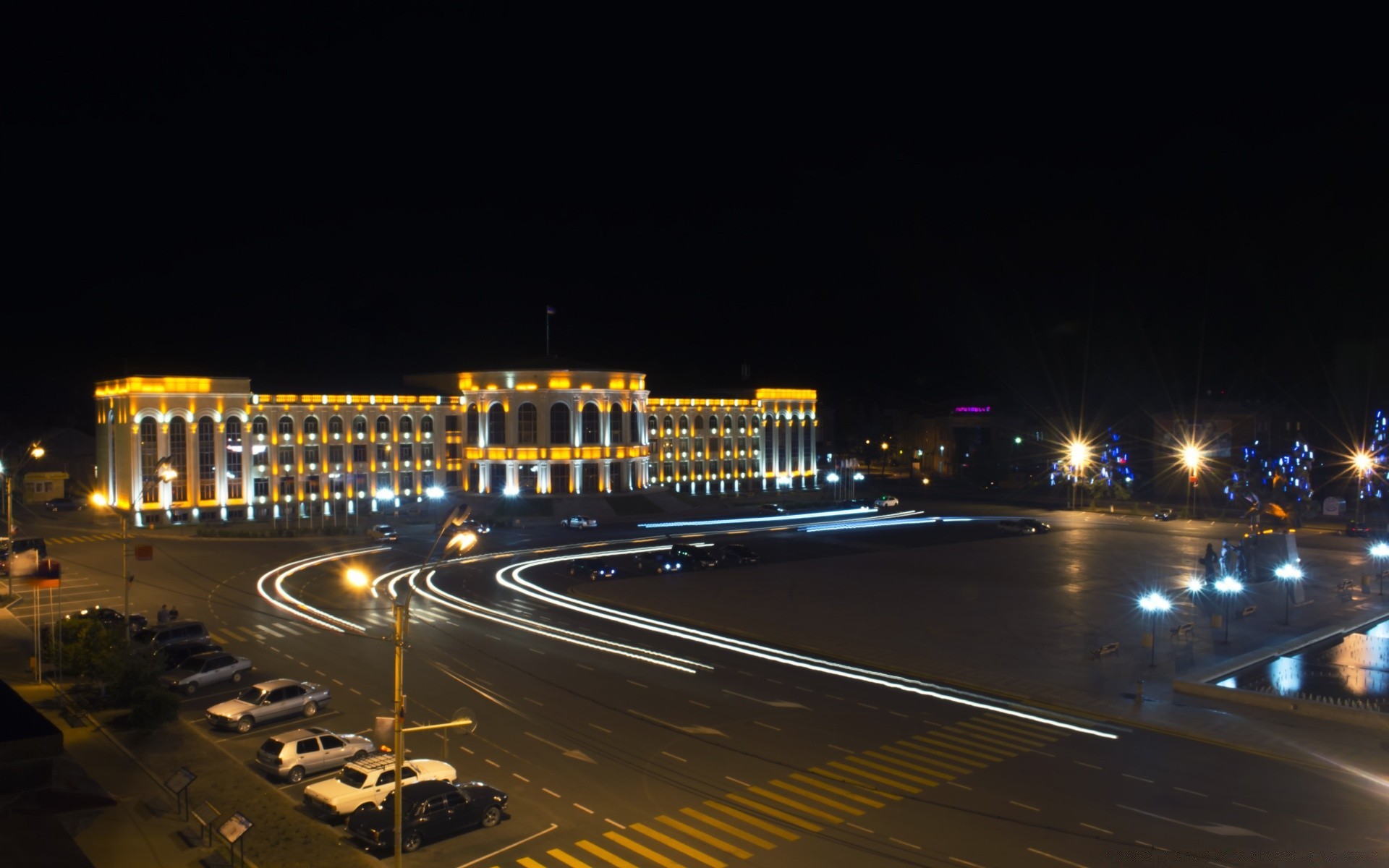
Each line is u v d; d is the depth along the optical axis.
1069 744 42.41
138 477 118.19
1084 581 87.56
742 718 46.12
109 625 60.53
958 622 69.12
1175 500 170.25
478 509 140.50
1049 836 32.44
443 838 32.38
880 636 64.56
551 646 60.97
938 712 47.22
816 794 36.41
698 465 171.00
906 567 96.06
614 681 52.59
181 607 72.50
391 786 34.78
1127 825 33.38
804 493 178.75
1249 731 44.38
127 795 36.16
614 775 38.53
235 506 125.12
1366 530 118.62
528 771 38.91
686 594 80.44
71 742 42.41
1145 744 42.50
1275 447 171.62
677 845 31.95
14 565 81.44
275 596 77.81
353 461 137.62
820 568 95.56
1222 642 63.41
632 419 153.62
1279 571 81.06
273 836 32.56
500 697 49.38
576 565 93.00
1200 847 31.52
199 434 122.31
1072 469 171.50
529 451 142.88
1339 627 68.25
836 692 50.84
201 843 31.83
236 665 52.44
